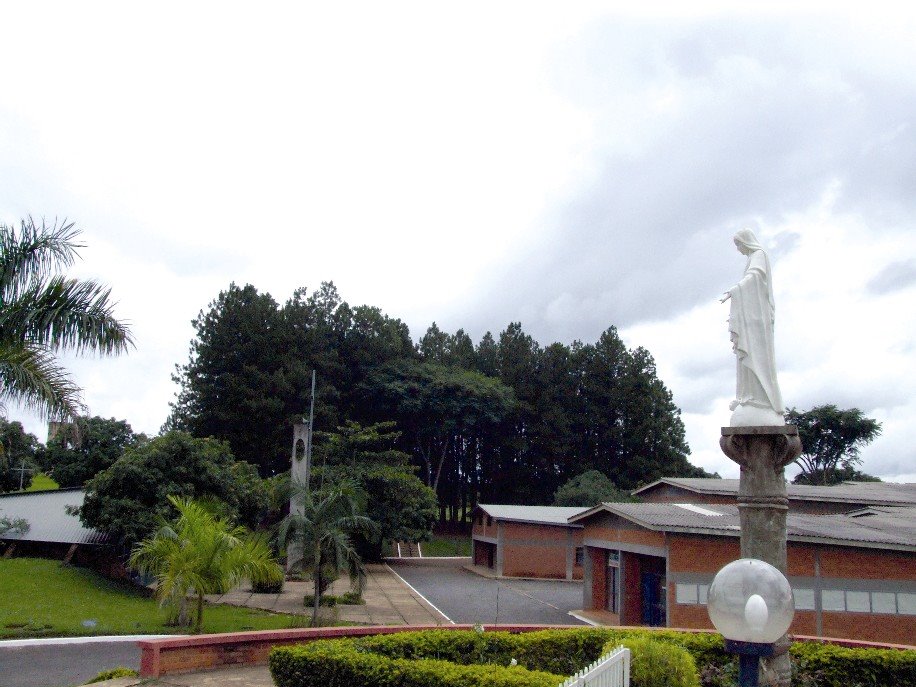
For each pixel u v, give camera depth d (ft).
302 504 77.87
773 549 34.32
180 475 96.27
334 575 75.77
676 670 32.27
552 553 147.02
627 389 229.04
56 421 52.42
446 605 100.78
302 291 205.57
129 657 57.36
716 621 20.11
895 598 73.31
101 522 91.81
